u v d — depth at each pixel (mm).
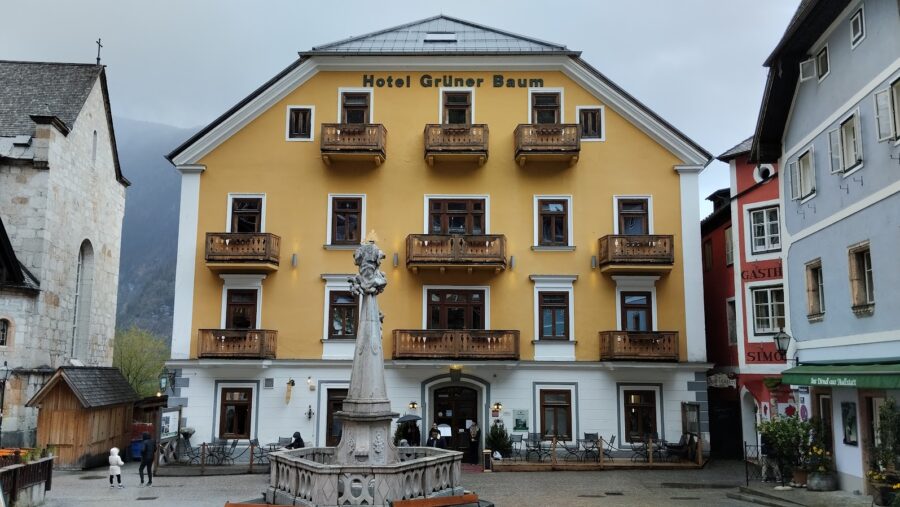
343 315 23953
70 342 28312
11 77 29781
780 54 17859
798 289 18672
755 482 18094
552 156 24109
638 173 24641
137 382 49531
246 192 24453
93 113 30344
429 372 23312
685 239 24234
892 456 13438
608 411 23234
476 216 24609
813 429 17188
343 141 23906
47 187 26094
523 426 23172
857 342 15484
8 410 24172
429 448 14453
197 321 23688
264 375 23312
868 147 14945
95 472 21922
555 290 24031
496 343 22906
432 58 25016
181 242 24141
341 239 24375
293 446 20844
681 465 21562
